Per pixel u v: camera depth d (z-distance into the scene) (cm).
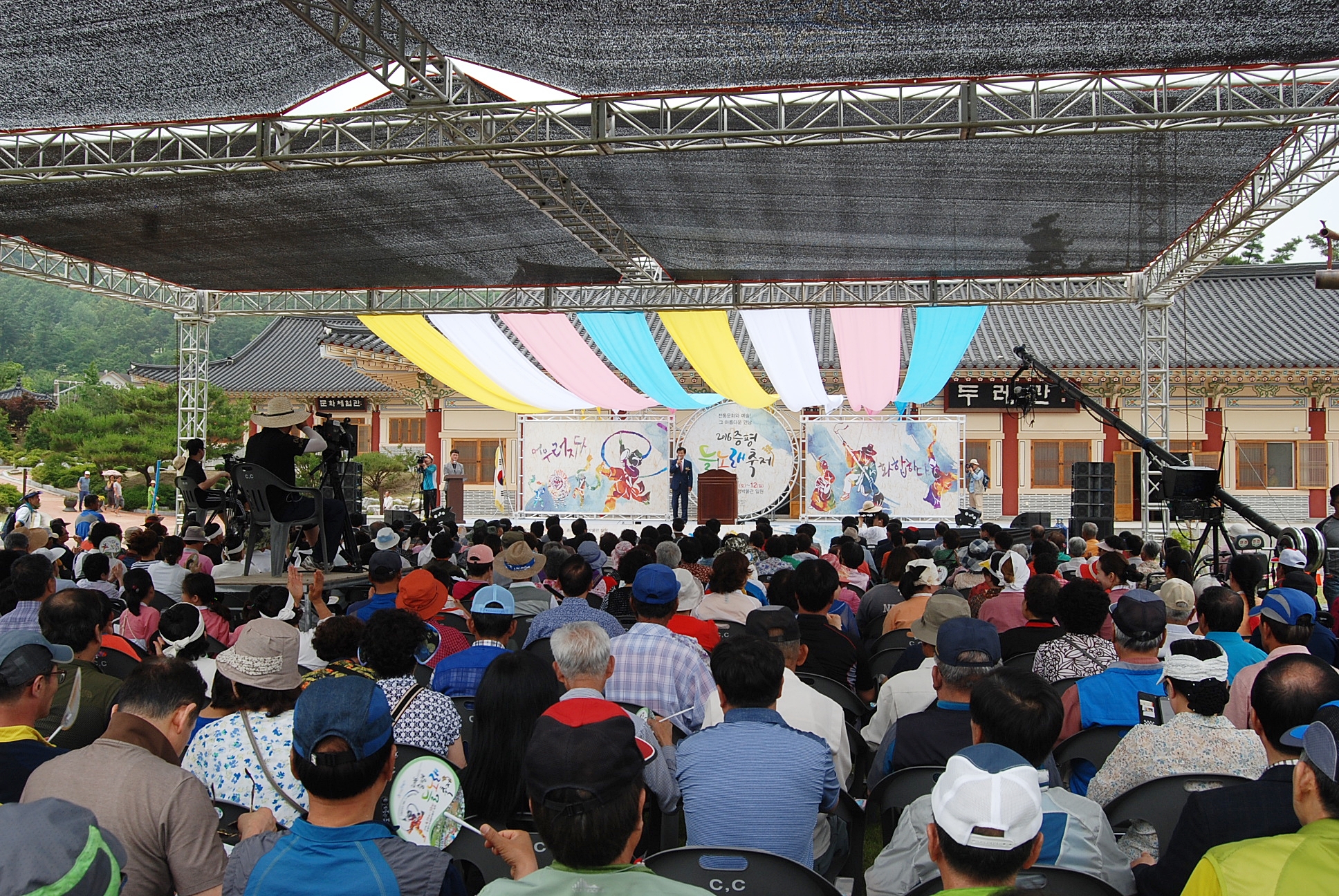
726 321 1533
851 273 1414
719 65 791
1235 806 257
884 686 439
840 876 405
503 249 1324
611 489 2150
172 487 2417
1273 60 779
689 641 431
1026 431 2547
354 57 745
